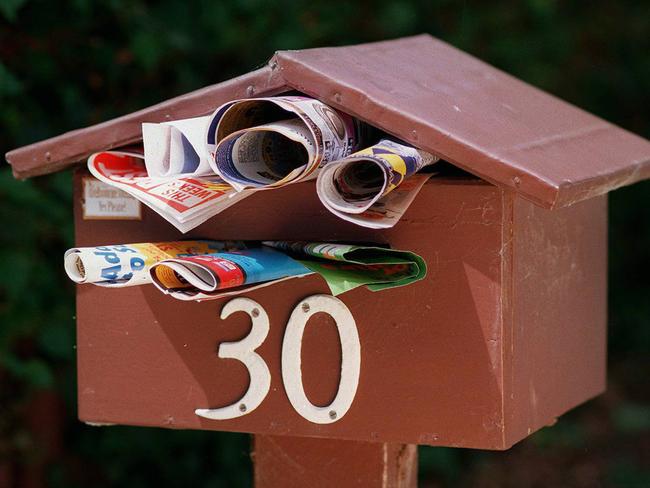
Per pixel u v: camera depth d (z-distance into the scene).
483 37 5.95
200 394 2.29
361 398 2.17
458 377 2.11
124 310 2.32
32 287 3.86
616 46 7.04
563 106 2.64
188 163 2.18
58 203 3.82
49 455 4.36
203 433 4.69
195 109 2.15
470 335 2.10
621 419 6.56
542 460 6.07
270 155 2.15
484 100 2.37
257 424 2.26
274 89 2.08
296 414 2.22
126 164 2.29
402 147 2.00
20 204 3.74
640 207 7.38
